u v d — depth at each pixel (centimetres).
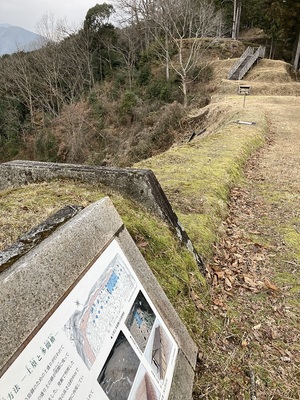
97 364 124
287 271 338
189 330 232
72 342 119
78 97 3328
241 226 437
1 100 3212
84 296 134
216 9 3634
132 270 174
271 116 1320
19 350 102
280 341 249
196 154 696
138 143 2088
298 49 2883
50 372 106
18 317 107
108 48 3453
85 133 2797
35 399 97
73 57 3422
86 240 150
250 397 202
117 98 3067
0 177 396
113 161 2209
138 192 321
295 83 2372
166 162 627
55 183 358
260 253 371
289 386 212
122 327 145
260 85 2267
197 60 2697
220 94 2289
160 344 171
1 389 91
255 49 3003
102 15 3625
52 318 117
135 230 274
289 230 422
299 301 293
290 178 625
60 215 173
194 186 490
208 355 226
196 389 201
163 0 2834
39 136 2934
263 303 290
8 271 115
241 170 654
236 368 221
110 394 124
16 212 291
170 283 253
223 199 487
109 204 184
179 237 314
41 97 3288
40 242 143
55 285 124
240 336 250
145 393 143
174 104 2020
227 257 357
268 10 2856
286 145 909
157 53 2961
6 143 3162
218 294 296
